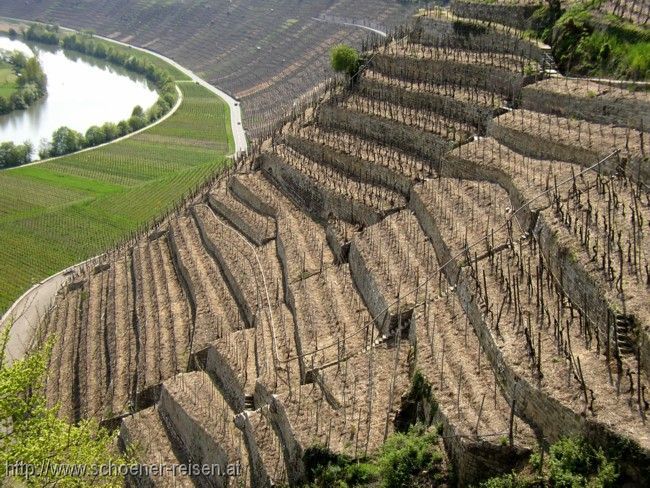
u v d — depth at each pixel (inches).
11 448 1716.3
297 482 1649.9
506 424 1414.9
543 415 1370.6
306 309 2261.3
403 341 1894.7
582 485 1196.5
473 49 3189.0
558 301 1611.7
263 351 2212.1
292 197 3171.8
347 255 2486.5
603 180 1904.5
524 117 2444.6
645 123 2034.9
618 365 1364.4
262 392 2009.1
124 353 2847.0
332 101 3430.1
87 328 3206.2
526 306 1663.4
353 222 2659.9
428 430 1517.0
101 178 5905.5
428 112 2908.5
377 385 1784.0
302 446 1654.8
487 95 2733.8
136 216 4948.3
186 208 3784.5
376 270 2164.1
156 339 2755.9
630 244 1603.1
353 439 1631.4
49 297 3843.5
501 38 3058.6
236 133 7071.9
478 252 1941.4
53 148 6658.5
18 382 1781.5
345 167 2977.4
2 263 4345.5
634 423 1226.0
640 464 1165.1
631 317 1424.7
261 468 1765.5
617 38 2484.0
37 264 4315.9
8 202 5383.9
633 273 1525.6
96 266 3811.5
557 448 1273.4
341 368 1904.5
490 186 2260.1
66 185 5757.9
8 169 6220.5
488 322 1646.2
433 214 2224.4
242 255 2955.2
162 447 2193.7
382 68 3415.4
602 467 1199.6
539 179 2058.3
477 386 1542.8
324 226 2837.1
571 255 1651.1
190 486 1994.3
